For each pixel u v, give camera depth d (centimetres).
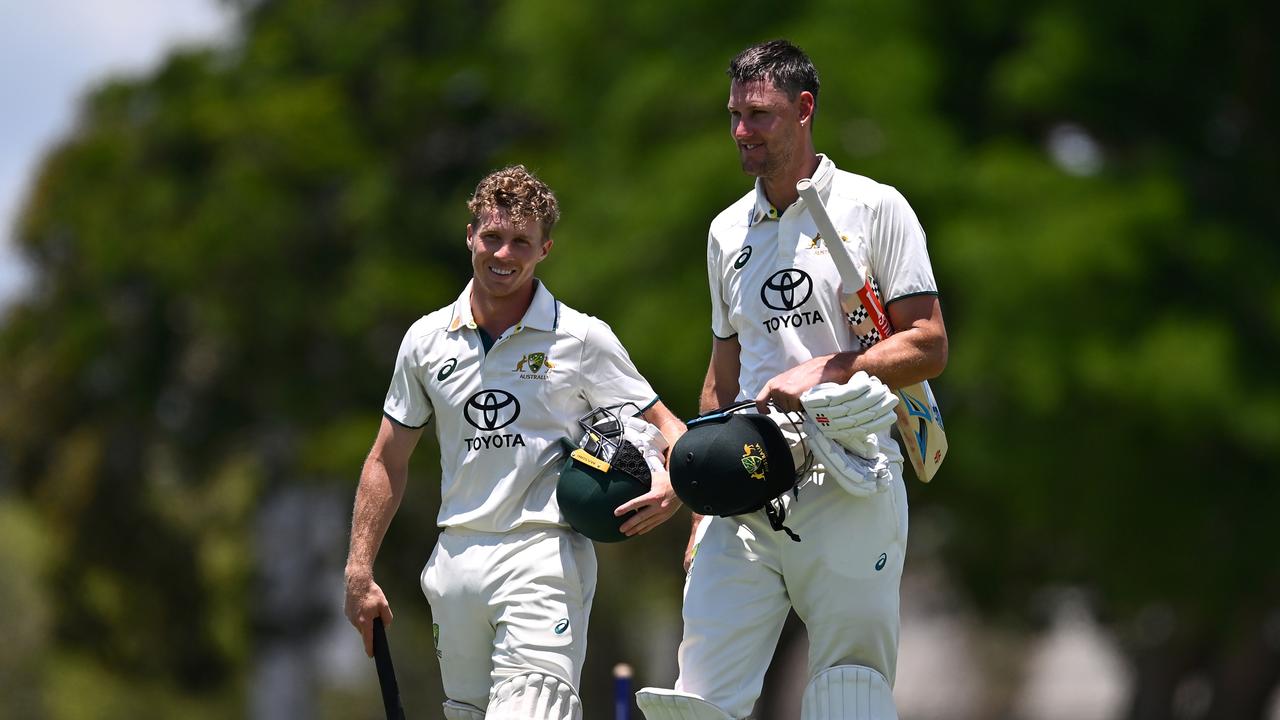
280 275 7819
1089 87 5791
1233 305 5578
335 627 9156
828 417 1691
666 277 5788
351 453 7375
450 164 8388
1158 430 5641
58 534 8850
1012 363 5281
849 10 5816
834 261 1723
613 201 6100
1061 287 5316
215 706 9725
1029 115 5928
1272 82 6044
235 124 7819
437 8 8412
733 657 1817
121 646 9112
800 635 7538
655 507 1873
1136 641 7369
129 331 8275
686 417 5784
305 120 7775
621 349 1931
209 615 9112
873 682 1788
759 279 1822
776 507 1784
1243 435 5419
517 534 1906
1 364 8431
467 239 1923
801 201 1794
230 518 9144
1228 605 6097
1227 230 5609
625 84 6178
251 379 8162
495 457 1905
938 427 1830
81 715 9319
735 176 5688
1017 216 5472
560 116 6750
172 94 8344
